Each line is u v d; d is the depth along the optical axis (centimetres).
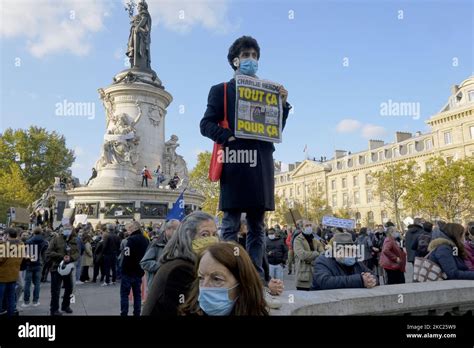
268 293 370
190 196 2664
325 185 9575
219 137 388
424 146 7431
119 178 2548
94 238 1689
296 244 852
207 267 232
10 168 6306
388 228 1023
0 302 781
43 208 2889
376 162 8269
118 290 1250
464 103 6481
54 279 873
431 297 391
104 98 2939
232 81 418
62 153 6981
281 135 415
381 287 414
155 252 687
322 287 444
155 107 2922
